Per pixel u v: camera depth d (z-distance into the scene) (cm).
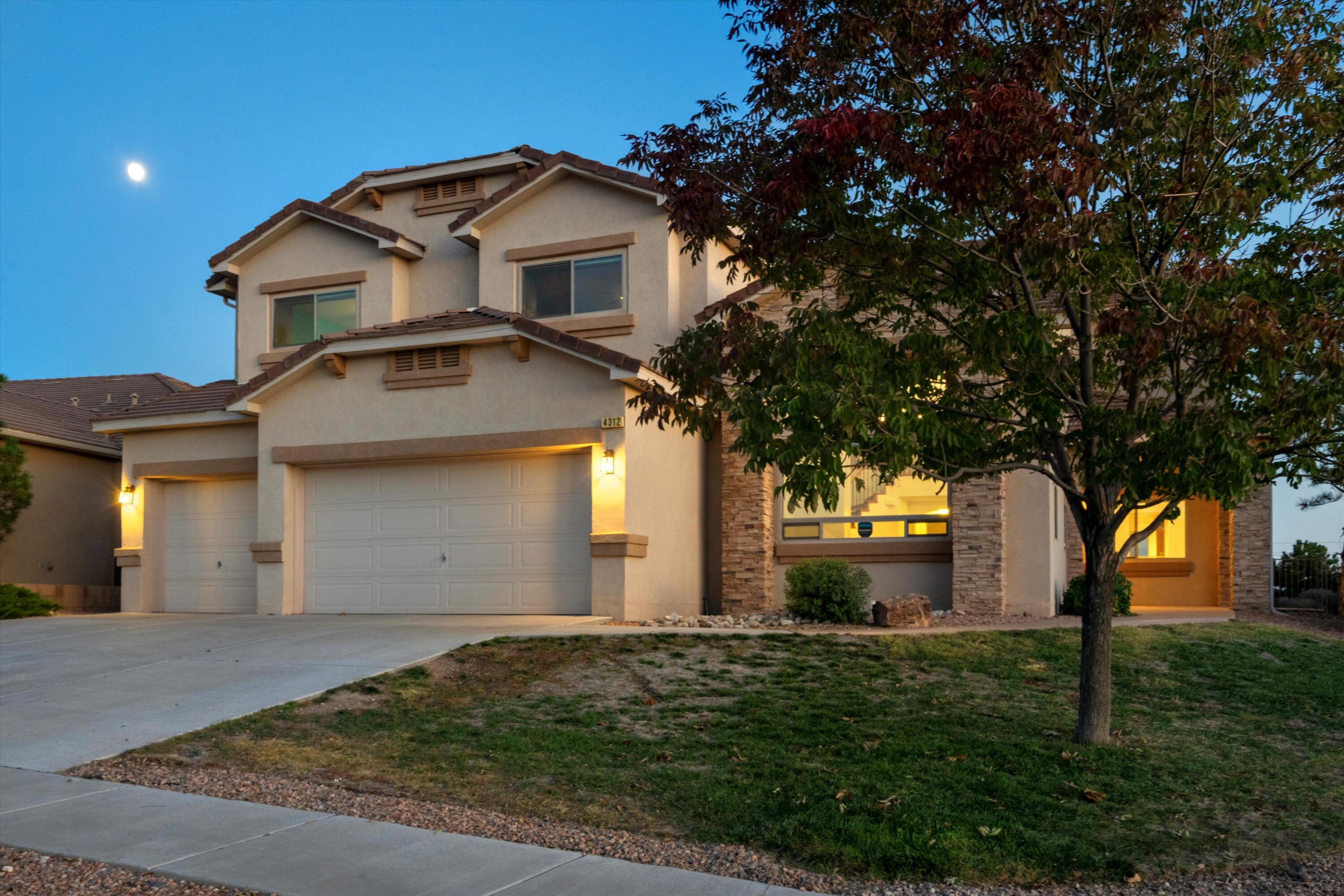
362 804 694
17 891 534
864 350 743
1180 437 685
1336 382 712
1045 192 752
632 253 1792
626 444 1492
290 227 2066
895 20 799
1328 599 1803
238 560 1830
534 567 1563
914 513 1695
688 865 595
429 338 1587
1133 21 765
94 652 1241
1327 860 617
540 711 935
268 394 1709
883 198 815
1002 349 793
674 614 1642
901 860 595
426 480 1642
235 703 949
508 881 553
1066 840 633
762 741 845
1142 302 795
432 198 2047
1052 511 1575
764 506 1723
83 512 2177
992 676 1080
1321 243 762
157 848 599
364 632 1340
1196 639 1250
